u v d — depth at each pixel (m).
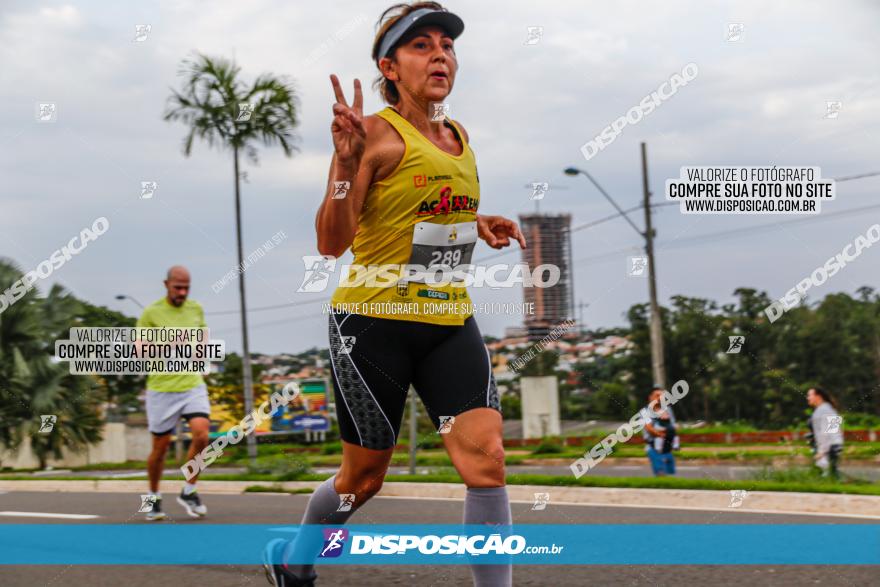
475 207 2.46
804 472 7.05
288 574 2.63
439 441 10.84
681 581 2.92
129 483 7.52
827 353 11.60
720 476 8.19
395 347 2.33
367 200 2.31
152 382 4.86
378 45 2.49
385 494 6.59
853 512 5.19
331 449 11.02
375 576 3.05
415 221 2.32
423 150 2.31
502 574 2.25
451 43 2.43
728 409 12.96
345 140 2.10
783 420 12.53
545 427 12.20
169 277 4.57
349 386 2.37
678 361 12.30
